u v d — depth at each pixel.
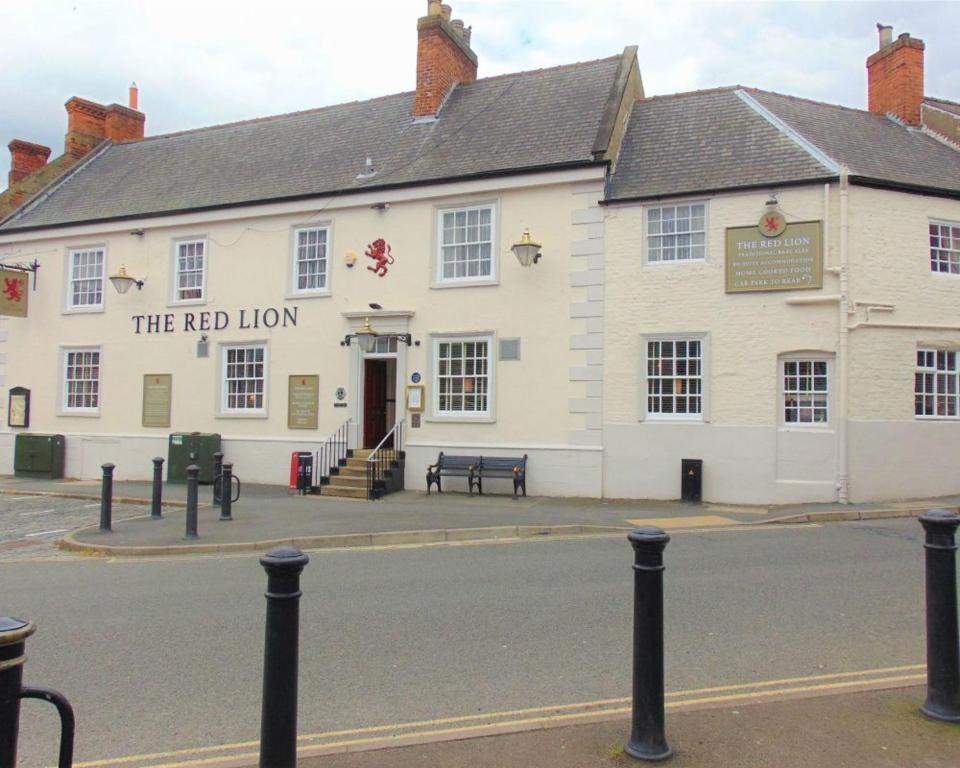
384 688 5.23
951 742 4.16
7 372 21.89
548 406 16.05
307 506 14.47
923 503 14.04
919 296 14.90
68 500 16.50
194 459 18.64
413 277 17.38
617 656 5.86
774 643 6.08
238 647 6.25
